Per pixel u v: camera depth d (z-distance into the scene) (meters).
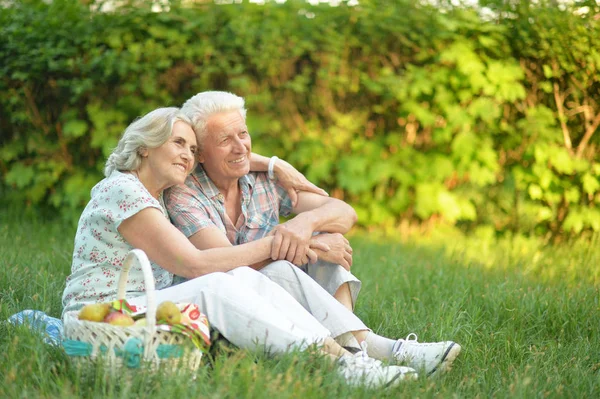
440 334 3.69
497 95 6.45
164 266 3.18
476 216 6.97
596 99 6.61
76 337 2.67
